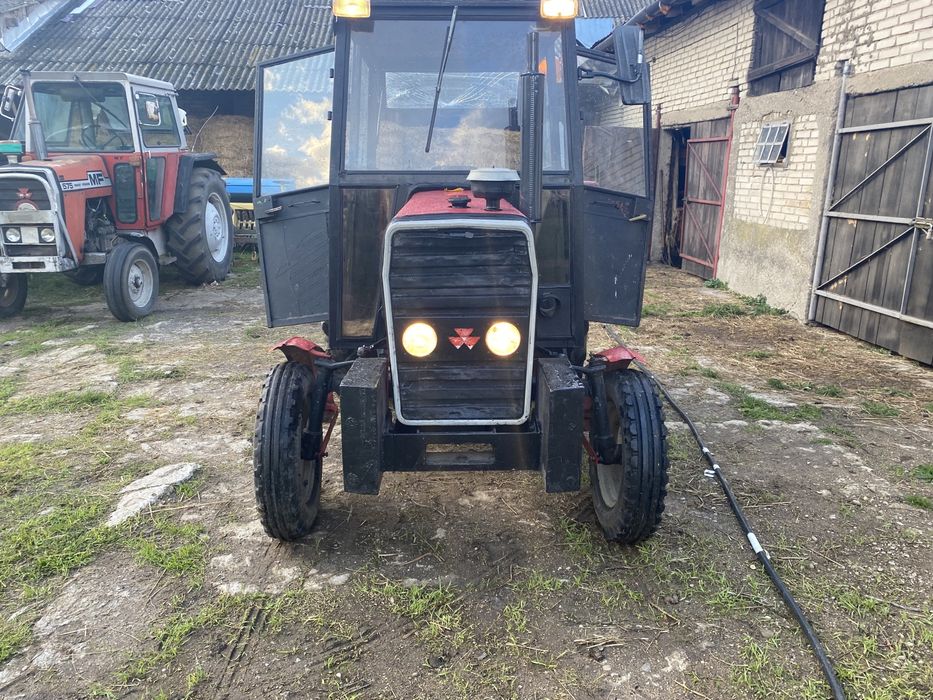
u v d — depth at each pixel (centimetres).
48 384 573
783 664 261
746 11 907
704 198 1048
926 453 438
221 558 329
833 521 359
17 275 797
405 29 356
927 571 316
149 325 770
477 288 287
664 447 307
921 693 247
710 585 306
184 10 1733
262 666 262
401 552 334
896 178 633
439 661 264
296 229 377
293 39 1580
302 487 336
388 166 355
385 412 310
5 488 395
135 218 847
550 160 348
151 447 452
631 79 354
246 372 601
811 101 749
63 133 860
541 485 399
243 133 1462
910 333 625
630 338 706
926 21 596
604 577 312
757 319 790
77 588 308
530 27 353
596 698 246
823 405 518
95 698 248
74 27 1612
